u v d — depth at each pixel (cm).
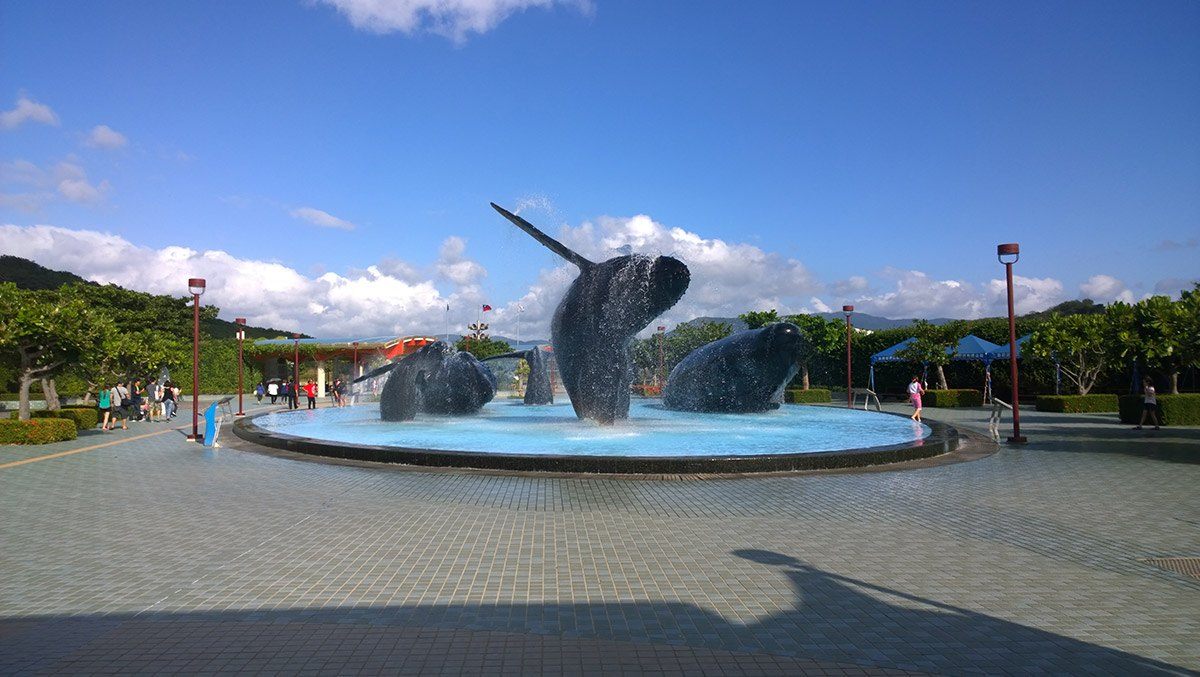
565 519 788
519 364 4528
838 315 4209
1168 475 1091
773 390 1994
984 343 3158
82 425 2102
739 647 446
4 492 984
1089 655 433
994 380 3431
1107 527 753
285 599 534
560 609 512
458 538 708
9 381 3719
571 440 1430
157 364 2589
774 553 654
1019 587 559
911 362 3544
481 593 546
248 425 1870
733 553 654
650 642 454
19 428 1648
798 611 509
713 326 3550
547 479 1036
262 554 655
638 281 1497
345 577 586
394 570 604
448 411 2011
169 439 1775
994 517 800
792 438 1470
